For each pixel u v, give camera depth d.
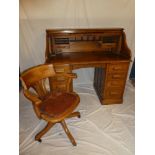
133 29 2.35
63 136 1.72
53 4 2.03
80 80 2.61
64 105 1.51
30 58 2.34
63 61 1.86
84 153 1.54
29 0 1.98
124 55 2.07
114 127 1.83
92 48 2.16
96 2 2.09
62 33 2.01
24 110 2.06
